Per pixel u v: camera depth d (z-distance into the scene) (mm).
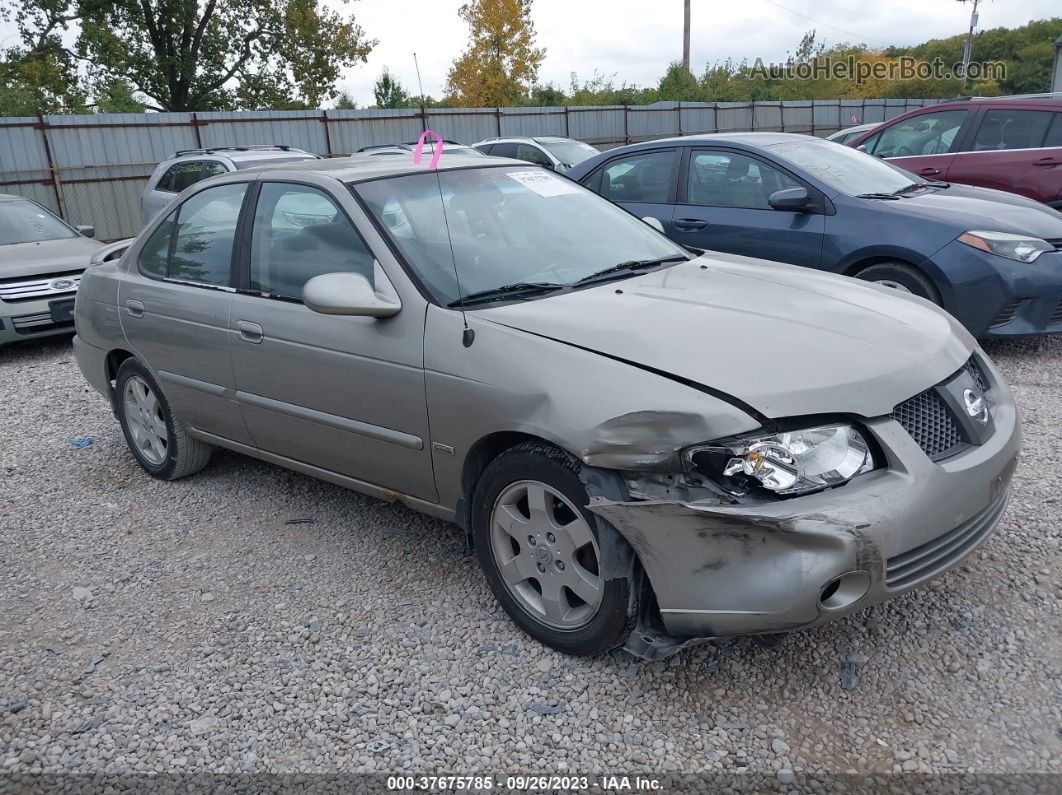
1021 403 5258
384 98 33781
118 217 17703
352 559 3832
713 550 2473
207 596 3590
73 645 3291
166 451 4797
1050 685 2719
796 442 2473
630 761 2521
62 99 30828
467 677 2939
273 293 3857
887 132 9648
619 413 2592
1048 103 8336
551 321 2988
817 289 3414
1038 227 5902
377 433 3451
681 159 7070
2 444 5672
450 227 3596
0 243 8875
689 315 3002
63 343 8914
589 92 41312
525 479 2918
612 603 2732
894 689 2746
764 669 2877
